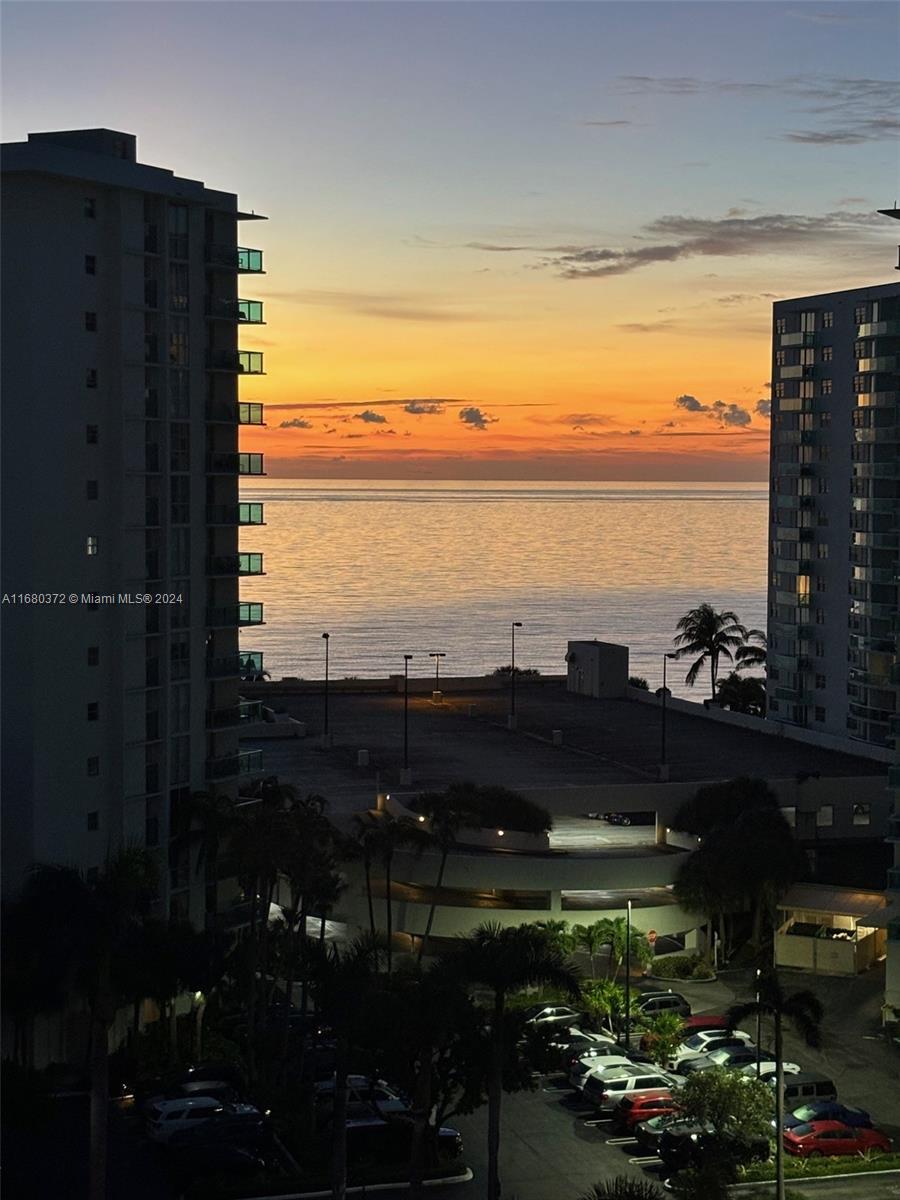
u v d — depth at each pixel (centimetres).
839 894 10106
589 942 9650
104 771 8469
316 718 14438
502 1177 6881
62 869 7288
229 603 9219
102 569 8438
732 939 10294
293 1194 6638
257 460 9312
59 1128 7369
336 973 6506
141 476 8556
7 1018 7594
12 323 8088
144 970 6825
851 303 14562
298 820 8338
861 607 14450
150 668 8669
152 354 8644
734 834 9825
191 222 8912
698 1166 6662
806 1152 7119
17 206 8050
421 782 11400
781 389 15438
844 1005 9331
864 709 14450
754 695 18325
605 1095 7556
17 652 8150
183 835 8781
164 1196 6644
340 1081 6312
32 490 8106
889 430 14025
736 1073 7075
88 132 8638
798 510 15250
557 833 11162
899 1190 6762
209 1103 7231
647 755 12638
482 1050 6525
